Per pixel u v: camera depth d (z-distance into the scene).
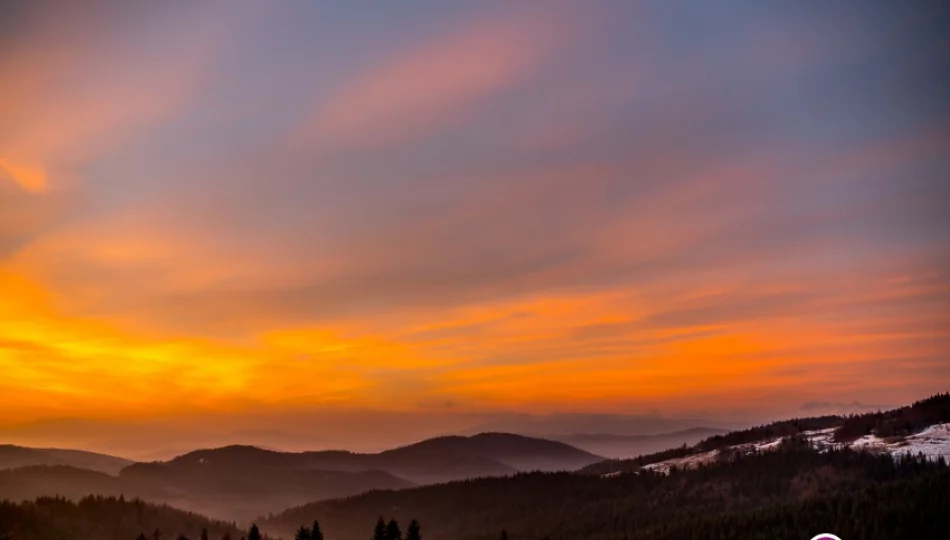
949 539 189.62
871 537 196.12
